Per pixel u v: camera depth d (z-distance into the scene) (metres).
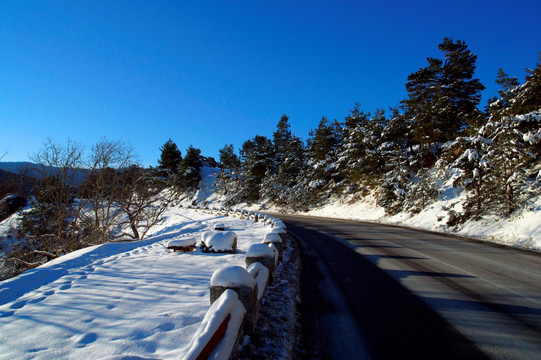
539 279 5.86
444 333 3.64
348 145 27.64
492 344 3.35
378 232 14.16
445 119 23.42
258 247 5.34
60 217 17.27
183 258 7.91
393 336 3.59
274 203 40.19
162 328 3.49
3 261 18.31
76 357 2.84
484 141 13.59
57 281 5.57
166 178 46.06
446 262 7.46
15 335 3.32
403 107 26.41
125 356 2.79
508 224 11.46
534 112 12.40
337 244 10.76
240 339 3.22
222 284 3.37
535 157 12.93
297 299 4.91
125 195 19.92
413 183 19.80
